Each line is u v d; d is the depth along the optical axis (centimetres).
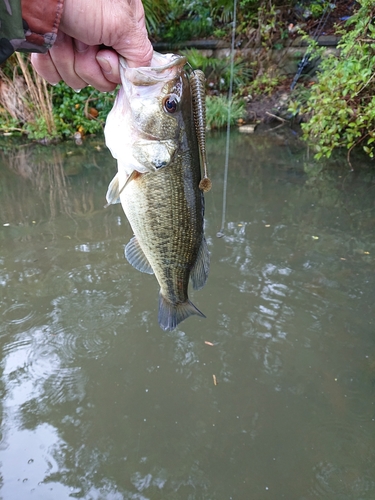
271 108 200
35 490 55
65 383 70
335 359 73
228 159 158
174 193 38
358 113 124
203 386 70
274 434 62
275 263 95
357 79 119
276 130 187
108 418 65
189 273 44
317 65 195
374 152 148
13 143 196
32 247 105
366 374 70
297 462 58
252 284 90
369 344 75
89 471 58
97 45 30
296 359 74
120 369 73
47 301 87
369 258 96
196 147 38
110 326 81
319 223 110
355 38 133
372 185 129
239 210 118
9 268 97
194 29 226
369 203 119
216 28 227
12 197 136
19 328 80
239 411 66
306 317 81
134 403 67
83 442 61
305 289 88
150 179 37
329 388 68
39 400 68
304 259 96
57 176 154
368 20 127
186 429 63
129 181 36
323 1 204
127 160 35
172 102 34
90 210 125
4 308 85
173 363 74
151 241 40
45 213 124
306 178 137
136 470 58
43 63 30
